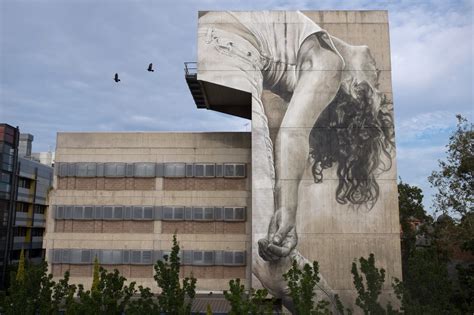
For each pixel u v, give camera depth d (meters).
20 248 65.31
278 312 30.78
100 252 37.84
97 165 39.09
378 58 35.78
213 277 37.19
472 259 43.66
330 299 32.41
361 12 36.31
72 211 38.50
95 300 17.97
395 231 33.38
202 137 39.28
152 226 38.19
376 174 34.22
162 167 38.97
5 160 59.50
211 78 35.66
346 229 33.47
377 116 34.97
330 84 35.31
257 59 35.72
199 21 36.47
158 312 18.56
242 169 38.62
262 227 33.53
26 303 18.45
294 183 34.06
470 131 36.44
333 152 34.44
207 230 37.97
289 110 34.97
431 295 21.48
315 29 36.06
